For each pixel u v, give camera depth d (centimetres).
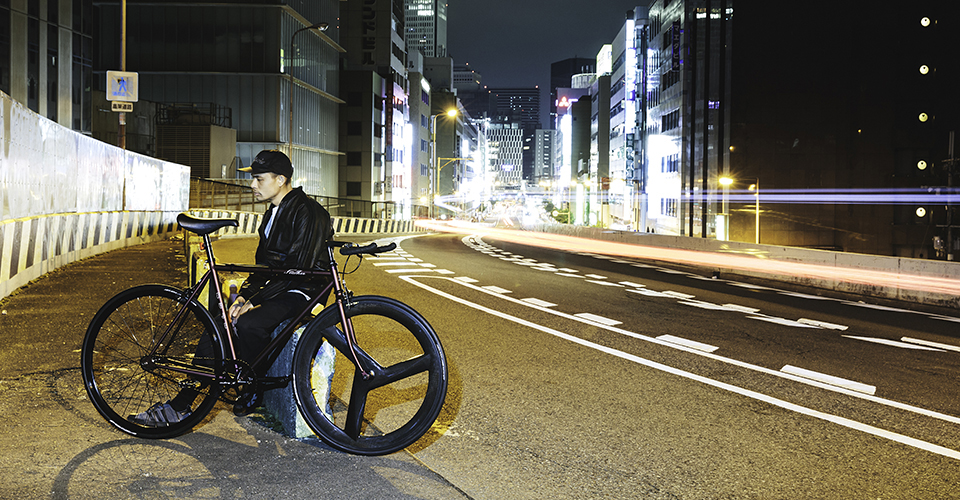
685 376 662
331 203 7094
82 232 1478
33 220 1091
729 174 4975
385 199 9281
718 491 384
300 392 396
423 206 11844
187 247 1305
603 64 17138
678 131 6041
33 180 1103
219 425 447
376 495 351
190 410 420
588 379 641
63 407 471
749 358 756
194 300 410
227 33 5916
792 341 871
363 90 8425
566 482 392
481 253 2483
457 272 1658
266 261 407
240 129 5925
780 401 580
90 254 1558
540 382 625
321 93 7156
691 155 5734
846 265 1773
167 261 1500
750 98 4950
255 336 406
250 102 5928
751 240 4984
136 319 418
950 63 4844
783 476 409
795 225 4975
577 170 14700
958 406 577
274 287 407
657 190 6781
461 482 388
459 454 435
